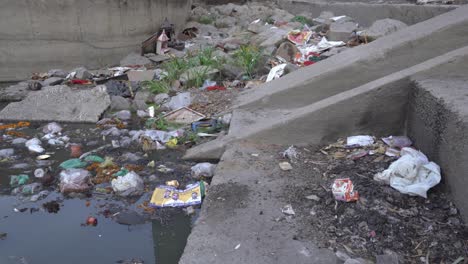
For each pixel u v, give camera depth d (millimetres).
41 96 6195
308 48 8242
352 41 8461
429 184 3363
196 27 11383
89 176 4215
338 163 4027
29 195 4031
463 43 4938
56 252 3254
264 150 4344
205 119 5496
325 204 3330
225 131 5082
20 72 7852
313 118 4434
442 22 5266
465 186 3078
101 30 8398
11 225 3590
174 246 3309
